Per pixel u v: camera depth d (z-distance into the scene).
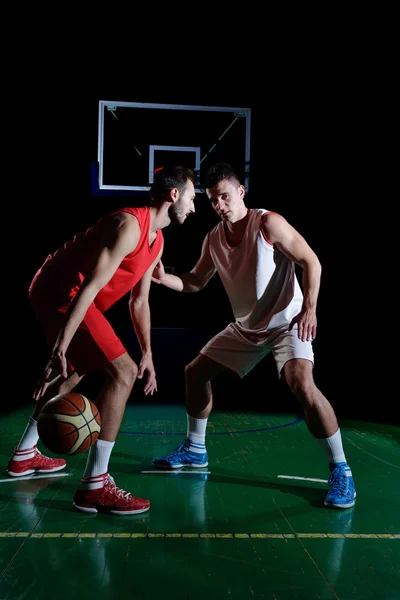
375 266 6.80
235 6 6.17
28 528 2.23
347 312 7.03
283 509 2.48
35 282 2.60
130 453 3.49
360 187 6.72
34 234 7.26
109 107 6.36
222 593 1.72
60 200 7.20
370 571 1.88
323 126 6.70
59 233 7.25
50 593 1.71
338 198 6.83
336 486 2.56
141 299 2.82
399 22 5.87
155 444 3.75
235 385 6.67
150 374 2.89
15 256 7.32
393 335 6.82
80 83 6.66
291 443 3.75
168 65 6.56
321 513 2.43
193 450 3.15
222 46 6.49
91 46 6.51
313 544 2.10
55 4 6.17
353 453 3.55
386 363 6.89
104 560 1.94
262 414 4.96
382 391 6.30
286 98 6.66
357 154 6.66
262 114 6.72
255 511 2.45
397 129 6.34
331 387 6.56
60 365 2.20
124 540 2.12
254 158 6.80
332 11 6.04
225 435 4.01
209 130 6.39
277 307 2.81
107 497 2.40
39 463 2.98
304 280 2.68
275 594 1.72
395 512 2.46
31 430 2.94
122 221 2.32
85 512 2.41
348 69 6.43
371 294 6.88
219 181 2.73
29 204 7.19
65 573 1.84
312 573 1.86
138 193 6.31
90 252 2.45
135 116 6.37
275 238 2.70
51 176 7.12
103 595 1.70
